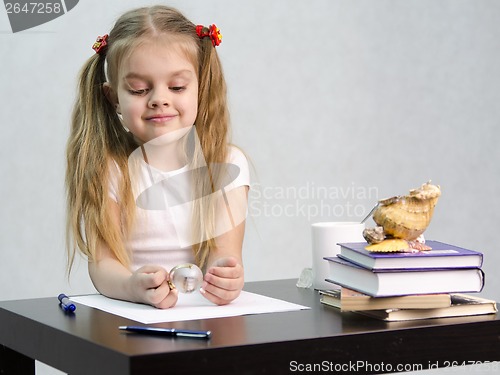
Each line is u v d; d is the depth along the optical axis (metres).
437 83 2.77
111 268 1.39
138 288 1.26
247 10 2.51
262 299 1.33
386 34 2.69
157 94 1.40
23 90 2.31
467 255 1.17
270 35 2.54
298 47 2.58
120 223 1.50
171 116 1.42
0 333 1.28
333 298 1.26
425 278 1.16
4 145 2.30
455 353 1.12
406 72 2.72
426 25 2.75
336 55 2.63
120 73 1.42
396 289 1.15
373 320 1.14
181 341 1.00
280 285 1.52
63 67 2.34
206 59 1.54
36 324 1.15
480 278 1.18
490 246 2.85
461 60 2.80
